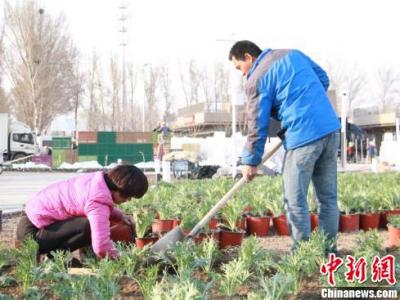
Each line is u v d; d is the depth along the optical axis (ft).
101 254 14.24
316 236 14.79
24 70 154.40
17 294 12.86
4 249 15.29
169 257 14.25
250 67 15.71
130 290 12.91
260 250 14.58
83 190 14.57
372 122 165.58
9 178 70.85
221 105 181.16
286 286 11.61
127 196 14.66
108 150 102.63
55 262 13.62
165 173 48.21
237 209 19.19
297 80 14.85
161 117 215.72
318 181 15.88
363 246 15.70
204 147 91.15
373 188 29.66
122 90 194.59
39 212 15.03
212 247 14.56
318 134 14.83
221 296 12.43
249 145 15.15
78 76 186.29
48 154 106.42
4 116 115.55
